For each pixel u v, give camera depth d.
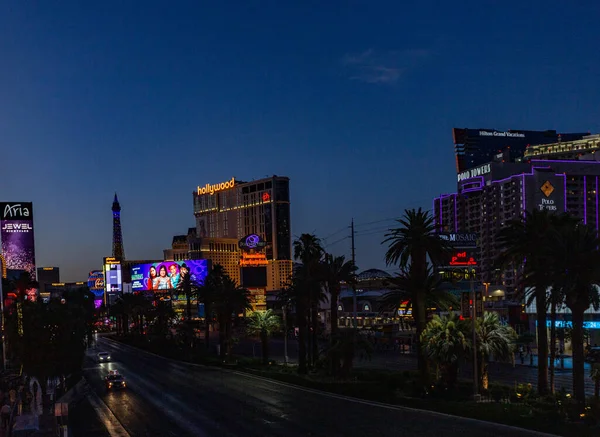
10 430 44.97
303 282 76.31
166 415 51.34
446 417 44.97
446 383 56.53
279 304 91.50
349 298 166.50
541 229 53.72
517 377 67.25
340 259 76.19
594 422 39.78
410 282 60.59
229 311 100.19
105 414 53.41
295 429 42.97
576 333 46.41
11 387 70.25
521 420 41.25
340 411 49.53
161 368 94.81
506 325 57.81
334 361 68.56
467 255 110.94
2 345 90.06
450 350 53.84
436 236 60.75
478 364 56.72
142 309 183.00
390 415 46.84
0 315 90.75
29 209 136.75
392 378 62.19
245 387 66.94
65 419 39.19
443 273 106.25
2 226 134.25
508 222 57.06
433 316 58.97
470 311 54.25
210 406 54.88
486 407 46.72
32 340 64.62
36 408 58.72
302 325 76.44
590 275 45.56
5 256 133.62
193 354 114.56
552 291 48.00
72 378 81.12
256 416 48.69
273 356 107.94
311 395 59.25
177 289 174.50
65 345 66.69
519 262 57.91
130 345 162.25
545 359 52.66
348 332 68.94
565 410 43.00
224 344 106.25
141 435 43.66
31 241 136.25
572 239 47.19
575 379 46.12
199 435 42.53
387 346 106.94
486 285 142.25
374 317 153.88
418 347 58.53
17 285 116.50
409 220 60.94
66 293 168.12
